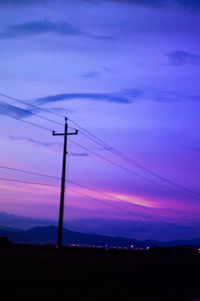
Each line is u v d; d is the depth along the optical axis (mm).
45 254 70188
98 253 97500
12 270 35062
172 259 80875
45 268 37969
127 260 65312
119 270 41969
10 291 22469
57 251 37500
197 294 25672
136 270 43469
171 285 31016
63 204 38000
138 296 23391
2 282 26156
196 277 40312
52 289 24859
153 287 28859
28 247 107750
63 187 38250
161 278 36750
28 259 52750
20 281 27562
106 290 25766
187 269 51125
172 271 45938
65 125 39219
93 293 23891
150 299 22203
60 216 37719
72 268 39469
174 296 24016
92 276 34000
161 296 23781
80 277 32500
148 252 120375
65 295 22391
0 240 112312
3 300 19156
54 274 32812
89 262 52875
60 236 37750
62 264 45125
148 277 37031
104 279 32844
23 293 22062
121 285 29172
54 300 20344
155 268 48594
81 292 24125
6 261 48406
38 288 24875
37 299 20297
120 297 22578
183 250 114938
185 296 24234
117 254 99125
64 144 38969
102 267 43438
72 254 82688
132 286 28812
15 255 63375
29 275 31078
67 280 30250
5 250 84312
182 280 36000
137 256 91062
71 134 39094
